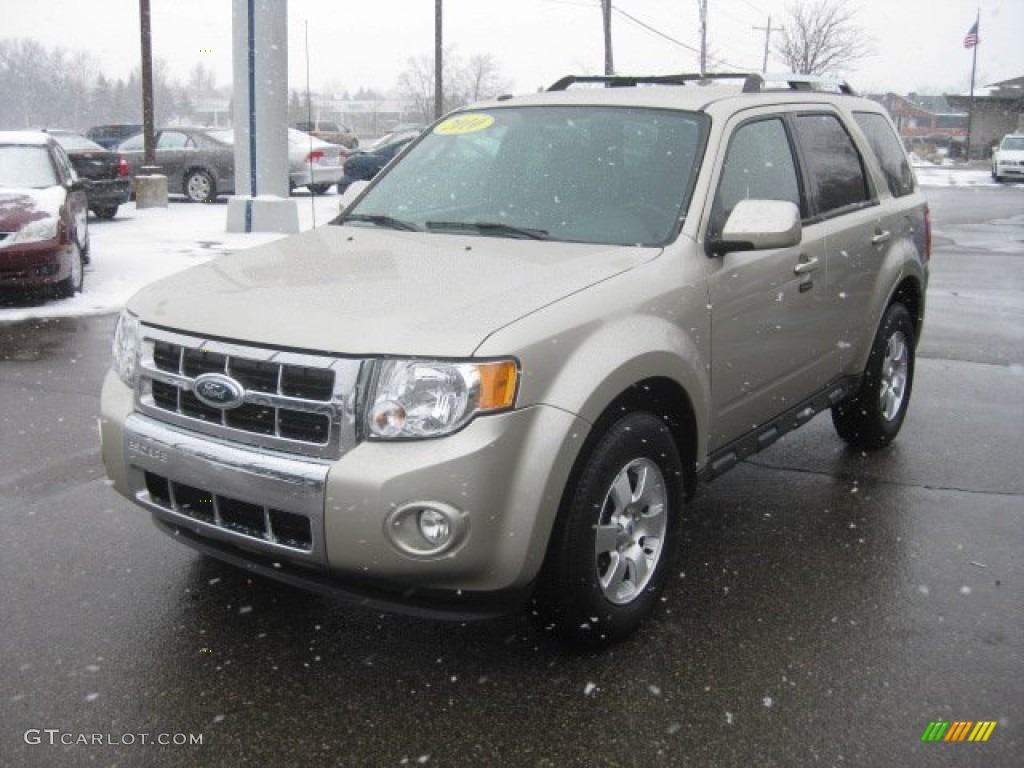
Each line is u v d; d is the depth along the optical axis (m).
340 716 3.16
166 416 3.42
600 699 3.26
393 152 23.75
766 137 4.62
